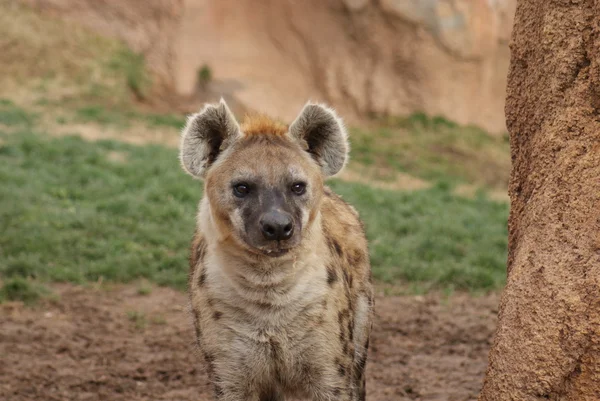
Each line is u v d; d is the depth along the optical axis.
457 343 10.97
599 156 4.87
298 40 29.92
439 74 29.84
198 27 28.64
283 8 29.64
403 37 29.75
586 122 4.98
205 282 6.23
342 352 6.27
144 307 11.98
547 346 4.71
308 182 6.15
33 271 12.72
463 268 14.05
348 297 6.50
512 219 5.76
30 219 14.49
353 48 30.02
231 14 29.11
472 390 9.09
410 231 16.45
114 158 19.78
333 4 29.75
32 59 26.59
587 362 4.57
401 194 19.42
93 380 9.23
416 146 27.98
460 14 29.52
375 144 27.61
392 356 10.40
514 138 5.77
